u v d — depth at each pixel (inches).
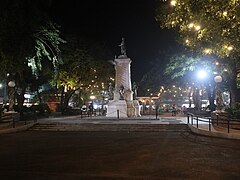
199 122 1098.7
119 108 1473.9
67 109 1871.3
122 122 1097.4
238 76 1343.5
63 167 419.5
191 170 400.2
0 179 355.9
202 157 491.8
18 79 1425.9
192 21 584.1
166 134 841.5
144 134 844.6
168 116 1651.1
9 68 1040.8
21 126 970.7
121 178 359.3
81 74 1772.9
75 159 478.3
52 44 1152.8
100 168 412.8
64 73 1686.8
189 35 707.4
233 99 1189.7
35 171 395.5
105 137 778.2
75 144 649.6
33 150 571.2
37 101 2277.3
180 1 550.3
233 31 575.8
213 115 965.8
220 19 546.9
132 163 446.3
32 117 1342.3
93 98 2714.1
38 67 1192.2
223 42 621.9
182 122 1091.9
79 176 368.5
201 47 714.2
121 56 1528.1
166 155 510.9
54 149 581.9
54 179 354.6
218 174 378.6
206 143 652.1
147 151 552.4
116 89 1509.6
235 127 820.6
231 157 491.2
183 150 561.0
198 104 1916.8
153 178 358.9
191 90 2171.5
